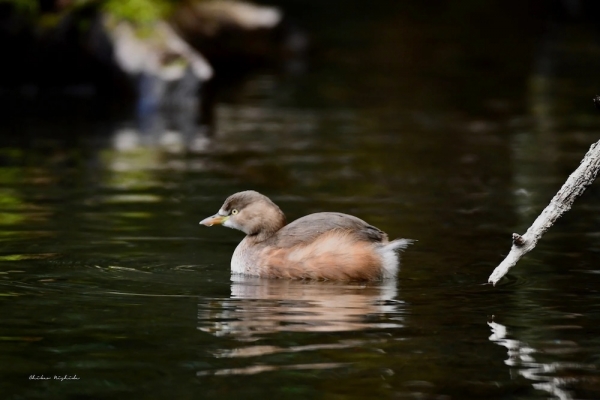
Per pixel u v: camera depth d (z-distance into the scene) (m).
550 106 23.67
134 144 18.69
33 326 7.93
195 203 13.59
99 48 23.88
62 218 12.45
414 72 29.42
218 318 8.17
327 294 9.09
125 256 10.55
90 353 7.26
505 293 9.07
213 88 26.39
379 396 6.43
